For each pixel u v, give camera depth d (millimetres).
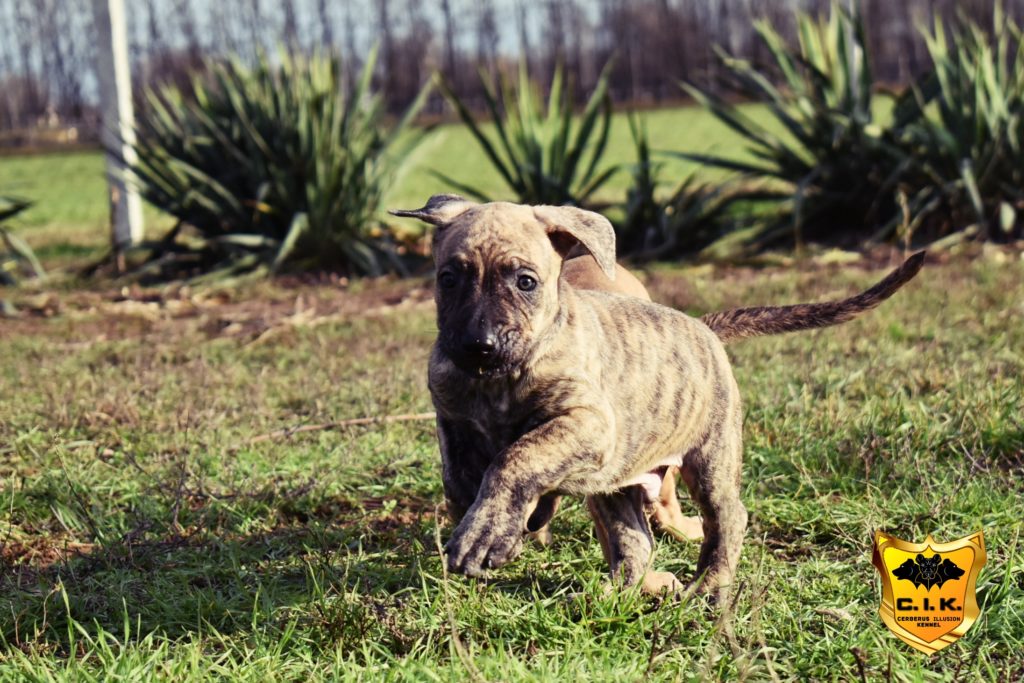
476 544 3564
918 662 3652
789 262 12414
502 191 23203
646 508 4984
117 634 4172
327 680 3635
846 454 5688
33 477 5863
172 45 83812
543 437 3756
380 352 8633
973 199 12281
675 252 13391
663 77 88250
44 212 25984
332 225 13727
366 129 14508
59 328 10789
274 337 9641
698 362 4414
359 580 4426
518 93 14070
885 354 7664
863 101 13680
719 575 4320
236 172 14219
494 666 3584
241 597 4395
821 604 4156
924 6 81312
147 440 6477
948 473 5387
